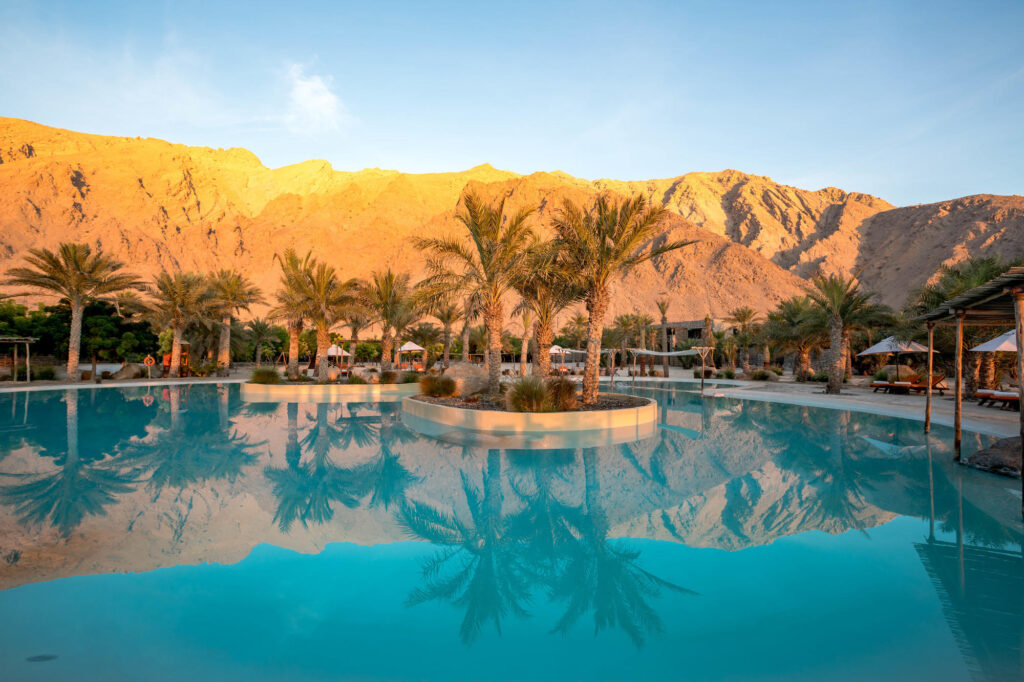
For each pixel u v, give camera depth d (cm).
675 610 390
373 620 371
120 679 297
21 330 3831
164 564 467
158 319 3422
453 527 580
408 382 2675
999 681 299
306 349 5609
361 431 1289
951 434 1286
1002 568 469
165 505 647
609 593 418
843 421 1564
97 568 456
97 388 2678
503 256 1708
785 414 1766
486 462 927
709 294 14788
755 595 416
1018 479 816
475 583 435
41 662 312
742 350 5338
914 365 3688
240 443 1103
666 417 1678
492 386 1736
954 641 346
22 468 850
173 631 351
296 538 537
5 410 1692
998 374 2445
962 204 16862
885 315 2536
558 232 1688
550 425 1308
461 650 333
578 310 12594
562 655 328
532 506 663
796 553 506
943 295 2167
